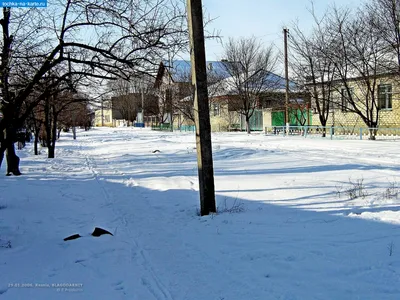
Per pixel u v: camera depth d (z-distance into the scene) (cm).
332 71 2394
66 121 3297
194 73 749
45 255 525
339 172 1120
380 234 540
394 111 2420
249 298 377
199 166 744
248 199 843
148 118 7181
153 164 1576
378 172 1083
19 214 760
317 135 2620
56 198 937
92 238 598
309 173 1133
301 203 772
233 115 4091
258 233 588
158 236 604
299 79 2698
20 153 2338
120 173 1374
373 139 2148
